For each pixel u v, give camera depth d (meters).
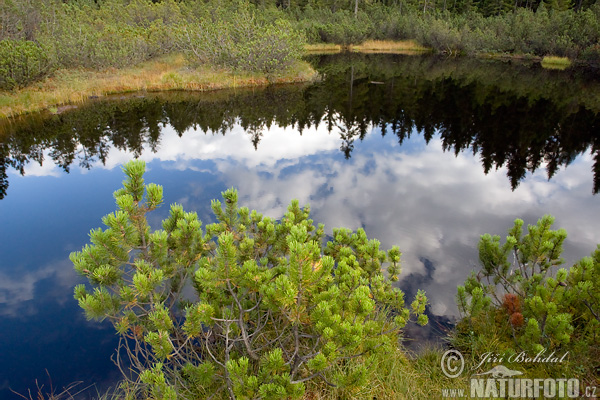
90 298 2.88
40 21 20.75
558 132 14.37
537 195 8.62
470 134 14.41
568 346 3.59
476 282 4.47
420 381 3.62
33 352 3.98
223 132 14.21
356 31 46.03
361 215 7.35
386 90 22.98
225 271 2.85
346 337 2.60
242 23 24.02
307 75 24.95
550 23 36.84
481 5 56.00
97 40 20.34
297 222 4.48
